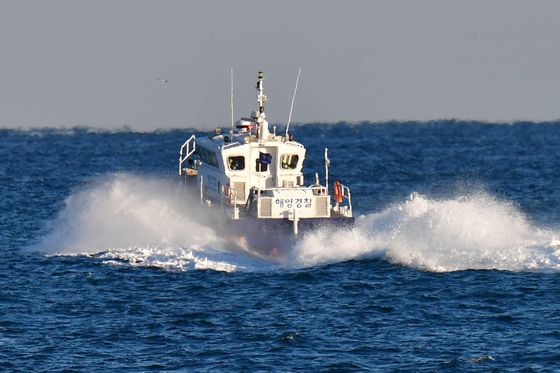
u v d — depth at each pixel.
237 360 125.19
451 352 127.81
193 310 144.62
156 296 151.50
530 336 133.25
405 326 137.75
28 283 160.25
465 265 164.62
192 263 167.88
